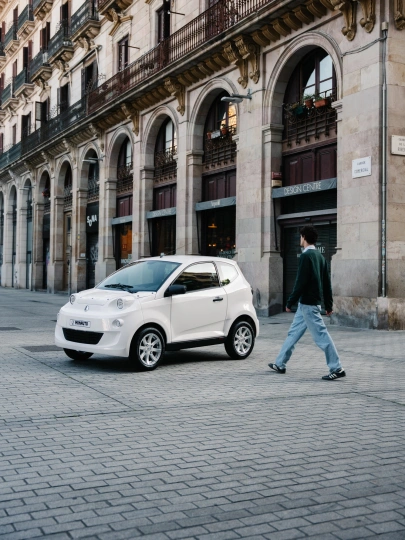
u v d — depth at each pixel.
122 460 4.60
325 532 3.38
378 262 13.79
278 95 18.02
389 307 13.55
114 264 28.73
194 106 21.78
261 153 18.20
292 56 17.20
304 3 15.86
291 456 4.74
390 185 13.76
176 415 6.05
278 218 18.05
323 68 16.64
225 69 20.00
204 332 9.45
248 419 5.91
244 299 10.06
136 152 25.89
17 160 40.69
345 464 4.56
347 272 14.65
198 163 21.97
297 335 8.46
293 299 8.23
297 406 6.48
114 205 28.78
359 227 14.37
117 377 8.16
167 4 24.00
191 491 3.97
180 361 9.70
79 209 32.00
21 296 31.66
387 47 13.85
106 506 3.71
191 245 21.88
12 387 7.38
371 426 5.67
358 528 3.44
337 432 5.45
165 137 24.84
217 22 19.62
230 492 3.96
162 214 24.09
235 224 20.31
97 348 8.55
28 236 42.66
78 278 31.84
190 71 21.23
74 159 32.47
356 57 14.59
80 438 5.19
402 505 3.78
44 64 36.91
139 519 3.52
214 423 5.74
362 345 11.45
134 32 26.50
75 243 32.25
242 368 9.00
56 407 6.35
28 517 3.54
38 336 12.92
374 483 4.15
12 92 44.84
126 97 25.00
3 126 48.75
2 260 47.56
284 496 3.90
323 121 16.41
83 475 4.26
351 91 14.72
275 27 17.14
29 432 5.37
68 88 34.59
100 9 28.34
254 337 10.19
